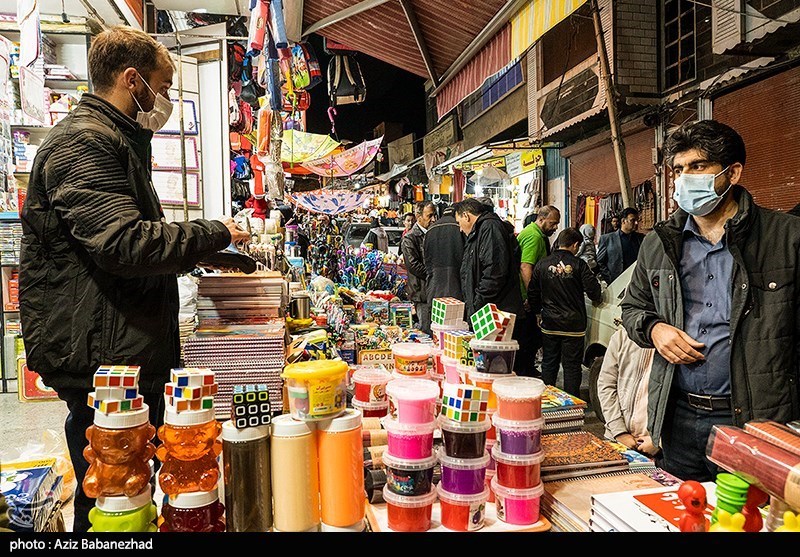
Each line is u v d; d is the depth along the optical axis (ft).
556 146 33.14
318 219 28.84
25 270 5.28
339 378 4.09
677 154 5.92
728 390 5.91
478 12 12.05
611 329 16.37
